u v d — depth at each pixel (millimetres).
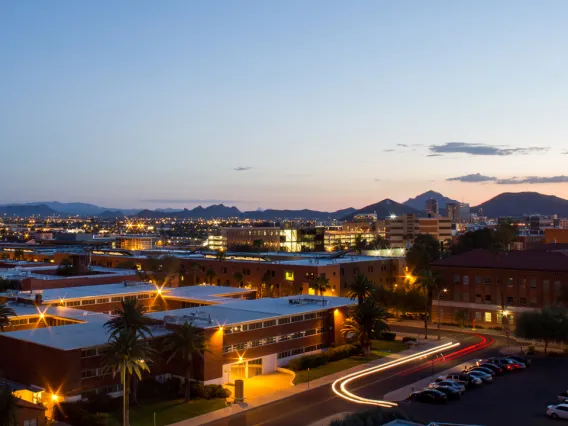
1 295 97312
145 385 68688
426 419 57531
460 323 113750
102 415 57219
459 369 78750
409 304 119062
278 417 59062
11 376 69125
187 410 61781
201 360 69375
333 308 91812
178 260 155750
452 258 121438
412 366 80938
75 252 183625
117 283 121000
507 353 89562
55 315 86438
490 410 61031
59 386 62469
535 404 63219
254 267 140125
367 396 66375
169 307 108625
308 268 127688
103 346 65500
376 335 89375
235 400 65000
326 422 57031
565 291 100562
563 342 89875
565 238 199250
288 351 83438
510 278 110438
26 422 53656
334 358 84875
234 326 74938
